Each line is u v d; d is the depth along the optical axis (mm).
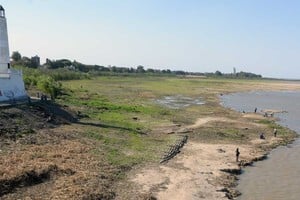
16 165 38000
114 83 185875
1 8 62531
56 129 54906
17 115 54094
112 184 38156
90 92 119688
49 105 66125
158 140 57844
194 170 45375
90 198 33656
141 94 136750
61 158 42750
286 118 93750
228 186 41438
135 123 69438
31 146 45438
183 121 77750
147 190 37656
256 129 73812
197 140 61500
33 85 97250
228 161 50344
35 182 35750
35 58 197750
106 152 48062
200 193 38281
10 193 33000
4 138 45875
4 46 62844
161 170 44062
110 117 72438
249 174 46469
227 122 79938
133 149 51250
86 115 69625
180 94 149625
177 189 38750
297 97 165500
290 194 40312
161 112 87125
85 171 39938
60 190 34250
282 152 57531
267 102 136125
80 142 50562
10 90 63594
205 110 99500
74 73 192500
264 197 39250
